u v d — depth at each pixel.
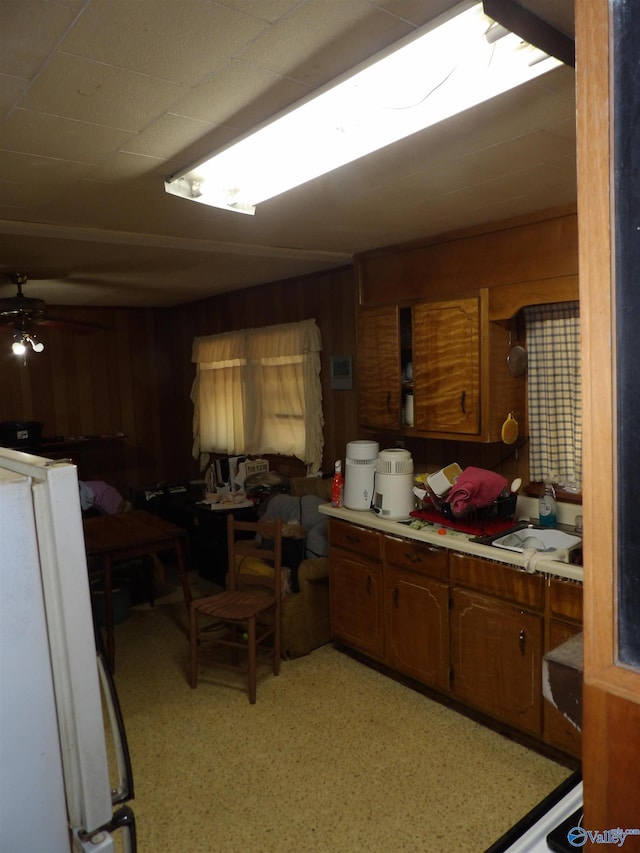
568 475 3.02
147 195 2.29
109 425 6.06
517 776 2.47
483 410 2.97
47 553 0.63
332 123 1.62
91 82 1.42
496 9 1.11
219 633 3.90
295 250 3.51
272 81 1.44
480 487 2.90
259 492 4.71
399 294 3.39
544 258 2.70
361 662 3.47
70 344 5.82
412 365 3.34
